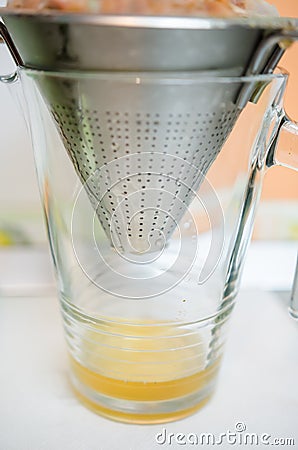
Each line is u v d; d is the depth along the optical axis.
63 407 0.35
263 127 0.33
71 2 0.25
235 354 0.41
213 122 0.29
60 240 0.36
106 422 0.35
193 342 0.36
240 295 0.49
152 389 0.34
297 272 0.42
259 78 0.28
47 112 0.31
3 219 0.48
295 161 0.35
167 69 0.26
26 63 0.30
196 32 0.25
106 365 0.34
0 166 0.46
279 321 0.45
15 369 0.39
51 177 0.34
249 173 0.34
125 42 0.25
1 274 0.49
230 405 0.36
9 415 0.35
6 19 0.27
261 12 0.28
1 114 0.44
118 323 0.37
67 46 0.26
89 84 0.27
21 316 0.45
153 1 0.26
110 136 0.28
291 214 0.50
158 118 0.28
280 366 0.40
